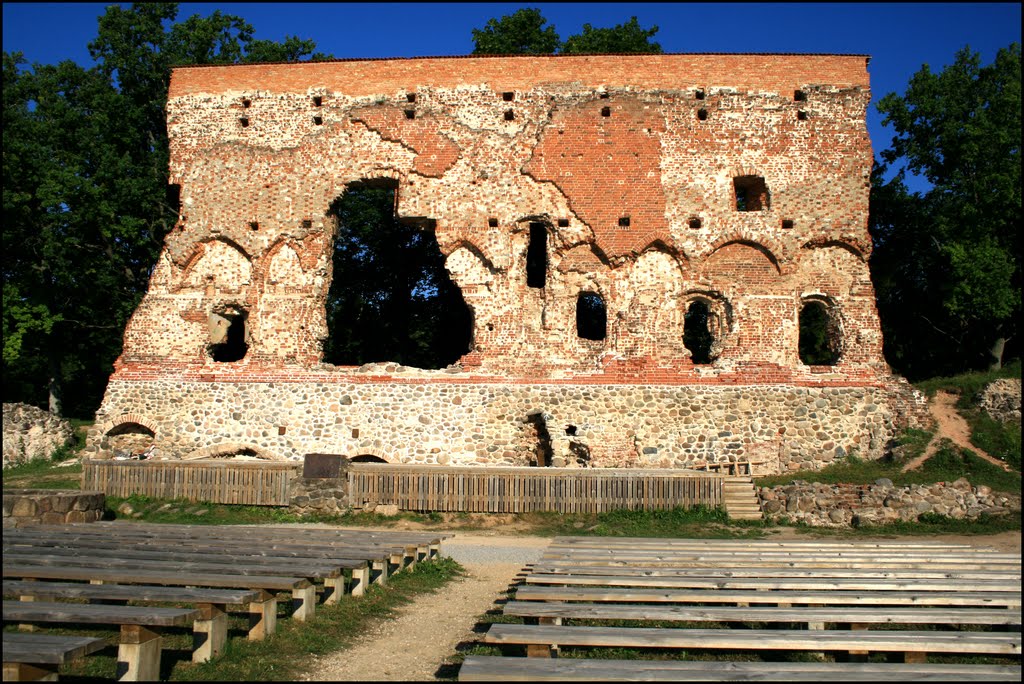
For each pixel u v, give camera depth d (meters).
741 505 18.16
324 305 24.34
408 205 23.88
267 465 18.73
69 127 32.03
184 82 25.20
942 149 30.95
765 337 22.98
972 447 20.92
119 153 33.81
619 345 23.03
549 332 23.27
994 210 29.39
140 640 6.83
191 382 23.41
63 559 9.50
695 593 8.73
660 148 23.73
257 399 23.17
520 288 23.45
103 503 17.20
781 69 24.06
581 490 18.27
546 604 8.38
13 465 24.62
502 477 18.41
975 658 8.26
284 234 24.16
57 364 34.16
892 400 22.56
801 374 22.77
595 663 6.61
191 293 24.27
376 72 24.61
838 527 17.39
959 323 33.81
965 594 9.00
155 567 9.39
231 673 7.31
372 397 22.95
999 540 15.97
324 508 18.39
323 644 8.46
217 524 17.45
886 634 7.47
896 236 35.19
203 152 24.78
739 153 23.72
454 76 24.33
